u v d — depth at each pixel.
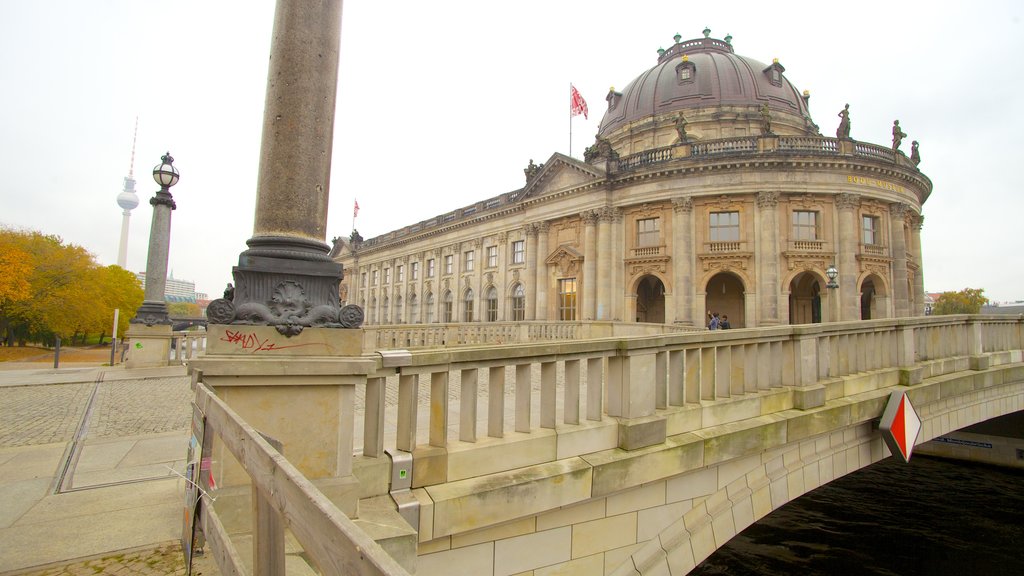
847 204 35.78
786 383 9.23
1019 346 16.52
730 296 43.75
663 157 40.16
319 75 5.09
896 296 37.84
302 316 4.56
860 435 10.22
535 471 5.64
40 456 6.91
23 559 3.74
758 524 16.97
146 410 10.77
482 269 56.31
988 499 18.47
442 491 5.00
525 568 5.55
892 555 14.94
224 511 3.98
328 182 5.18
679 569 6.78
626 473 6.20
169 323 20.39
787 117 48.44
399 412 5.18
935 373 12.65
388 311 76.00
